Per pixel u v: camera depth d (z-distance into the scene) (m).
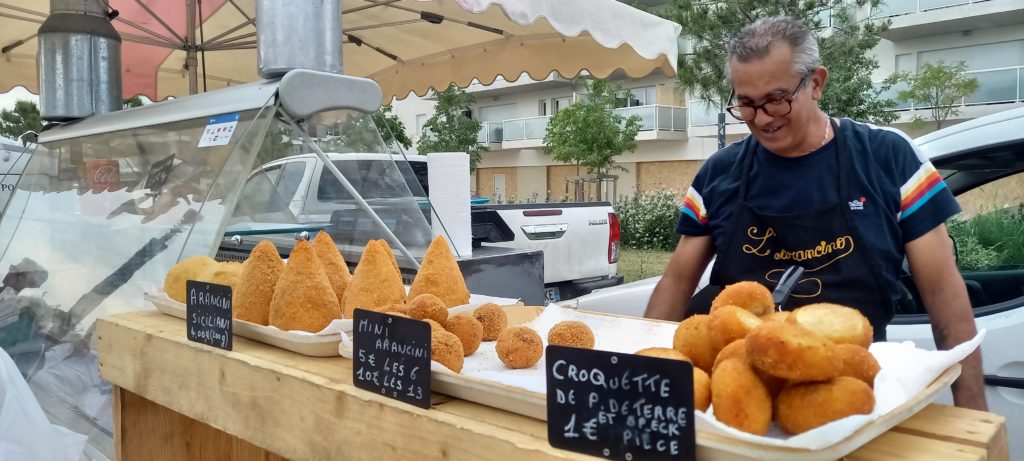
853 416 0.80
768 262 1.96
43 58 3.41
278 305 1.54
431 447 1.08
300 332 1.44
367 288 1.59
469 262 2.95
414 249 2.62
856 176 1.83
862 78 12.48
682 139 21.58
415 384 1.13
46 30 3.39
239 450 1.83
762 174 1.96
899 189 1.83
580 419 0.94
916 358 1.02
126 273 2.22
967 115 16.17
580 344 1.31
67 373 2.24
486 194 27.58
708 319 1.07
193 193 2.20
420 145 22.36
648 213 16.45
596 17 3.52
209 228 2.03
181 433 1.97
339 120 2.46
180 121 2.50
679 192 21.61
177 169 2.34
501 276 3.10
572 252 5.51
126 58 5.64
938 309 1.81
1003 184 2.70
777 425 0.92
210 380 1.52
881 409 0.87
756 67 1.72
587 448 0.93
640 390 0.89
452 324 1.41
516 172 26.47
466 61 5.36
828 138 1.89
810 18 10.93
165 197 2.30
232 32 5.07
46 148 3.26
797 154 1.90
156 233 2.22
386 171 2.60
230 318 1.50
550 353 0.96
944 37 17.73
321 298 1.53
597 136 18.45
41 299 2.52
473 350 1.43
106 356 1.87
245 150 2.12
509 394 1.07
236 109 2.28
